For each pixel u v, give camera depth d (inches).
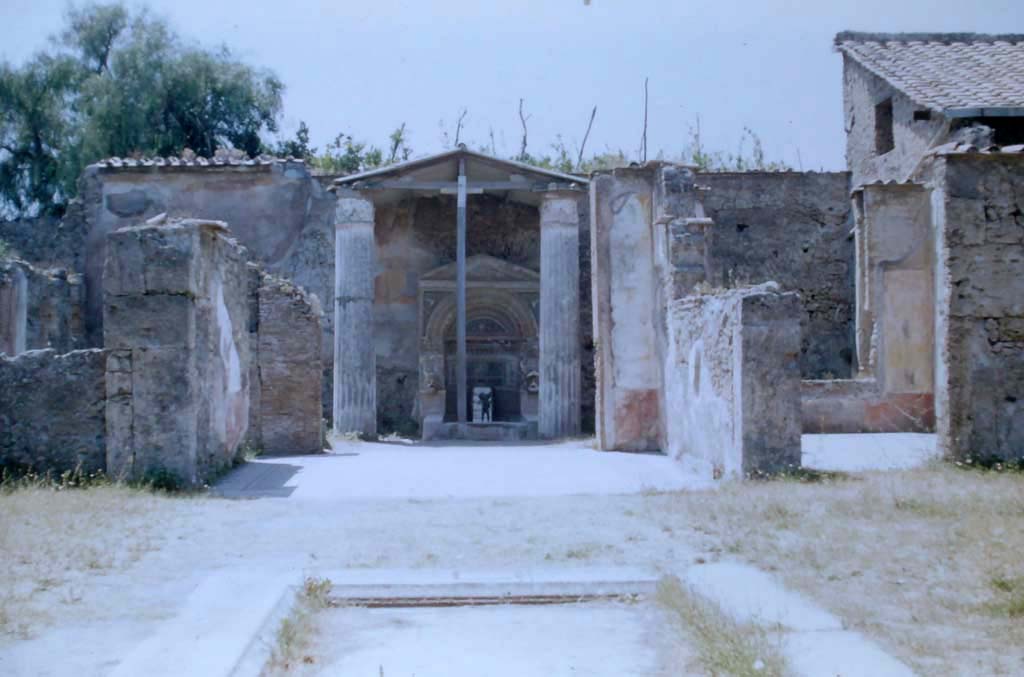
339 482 453.4
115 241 429.4
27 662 192.7
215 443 476.7
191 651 193.5
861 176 905.5
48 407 442.6
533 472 496.7
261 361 626.2
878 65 836.6
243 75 1343.5
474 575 255.3
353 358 850.1
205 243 454.0
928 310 659.4
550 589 247.1
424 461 564.1
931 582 245.3
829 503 341.1
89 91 1275.8
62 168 1259.2
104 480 419.8
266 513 350.9
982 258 469.7
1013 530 295.6
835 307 937.5
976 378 465.4
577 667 197.2
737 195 942.4
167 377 426.0
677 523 323.3
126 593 241.9
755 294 418.3
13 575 254.2
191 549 290.5
